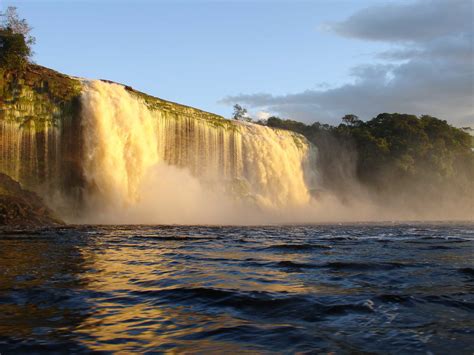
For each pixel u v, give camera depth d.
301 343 4.07
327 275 7.84
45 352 3.78
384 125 66.94
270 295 6.02
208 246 13.46
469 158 67.56
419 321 4.85
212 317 4.97
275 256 10.81
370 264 9.17
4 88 30.70
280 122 69.12
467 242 15.61
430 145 63.09
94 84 35.47
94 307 5.33
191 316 5.00
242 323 4.73
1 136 29.94
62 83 33.31
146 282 6.96
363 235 19.61
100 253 10.99
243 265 9.09
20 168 30.62
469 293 6.32
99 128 33.75
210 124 43.44
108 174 33.97
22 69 31.89
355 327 4.60
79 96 33.56
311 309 5.31
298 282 7.09
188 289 6.37
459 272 8.30
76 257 10.02
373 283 7.08
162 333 4.36
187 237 17.03
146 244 13.88
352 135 64.00
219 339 4.18
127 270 8.20
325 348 3.94
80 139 33.28
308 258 10.39
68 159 32.88
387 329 4.53
